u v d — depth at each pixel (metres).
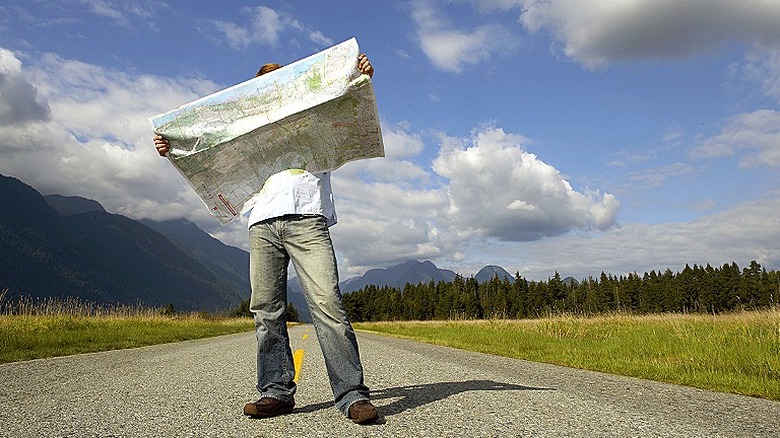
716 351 6.58
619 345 8.79
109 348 8.91
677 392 4.00
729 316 11.71
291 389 2.84
